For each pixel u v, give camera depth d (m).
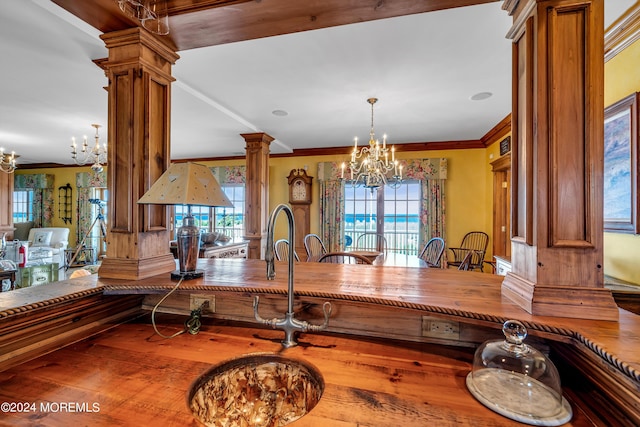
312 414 0.71
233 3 1.33
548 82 0.98
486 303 1.02
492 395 0.76
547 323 0.86
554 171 0.96
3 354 0.93
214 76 2.60
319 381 0.86
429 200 5.04
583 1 0.96
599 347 0.72
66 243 6.57
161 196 1.24
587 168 0.95
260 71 2.50
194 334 1.16
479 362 0.85
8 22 1.79
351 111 3.47
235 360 0.98
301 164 5.79
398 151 5.25
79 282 1.31
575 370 0.82
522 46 1.11
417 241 5.23
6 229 5.29
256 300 1.07
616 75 2.03
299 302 1.17
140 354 1.00
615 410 0.66
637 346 0.72
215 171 6.31
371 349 1.04
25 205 7.59
